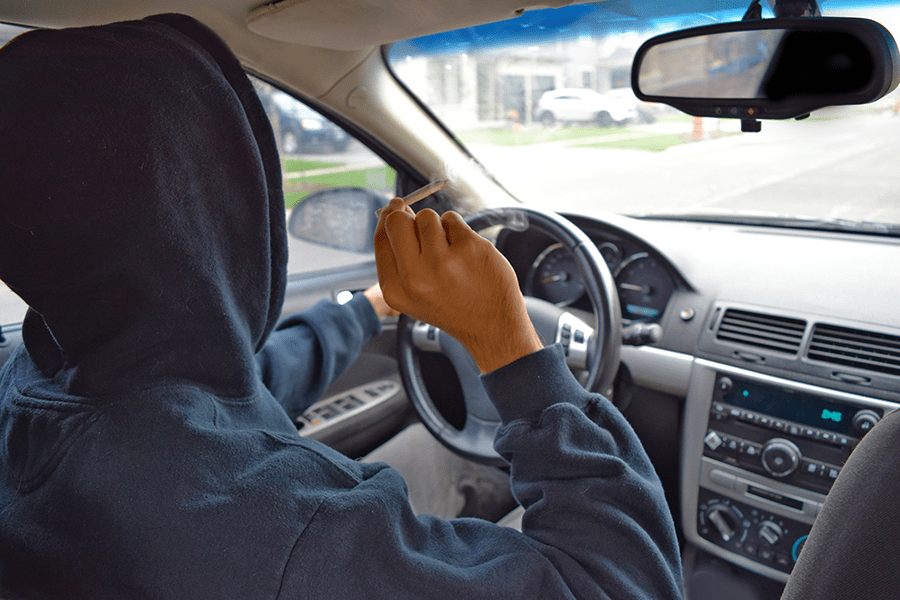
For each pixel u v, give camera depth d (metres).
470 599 0.45
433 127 1.83
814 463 1.40
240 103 0.52
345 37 1.22
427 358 1.80
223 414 0.51
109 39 0.45
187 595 0.43
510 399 0.58
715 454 1.55
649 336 1.50
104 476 0.46
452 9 1.01
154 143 0.45
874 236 1.60
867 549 0.59
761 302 1.50
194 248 0.49
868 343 1.35
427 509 1.76
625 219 1.76
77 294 0.48
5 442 0.54
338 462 0.51
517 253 1.85
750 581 1.63
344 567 0.44
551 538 0.53
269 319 0.61
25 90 0.43
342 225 2.25
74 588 0.46
